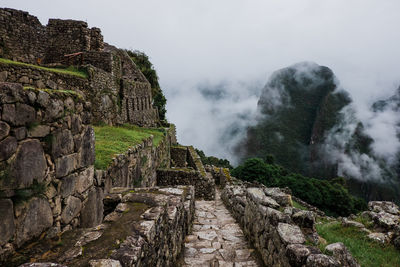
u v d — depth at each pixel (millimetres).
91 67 10539
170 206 4035
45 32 12164
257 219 4352
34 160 2416
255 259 4039
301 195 28562
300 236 3082
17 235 2211
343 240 4309
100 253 2213
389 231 4688
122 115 14383
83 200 3506
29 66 7336
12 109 2121
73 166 3195
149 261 2646
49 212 2666
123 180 5879
